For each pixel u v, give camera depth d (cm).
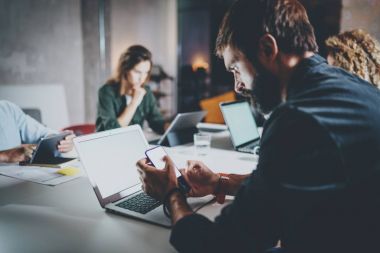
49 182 148
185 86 580
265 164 74
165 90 562
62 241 96
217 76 576
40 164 172
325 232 75
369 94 78
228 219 81
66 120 424
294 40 81
